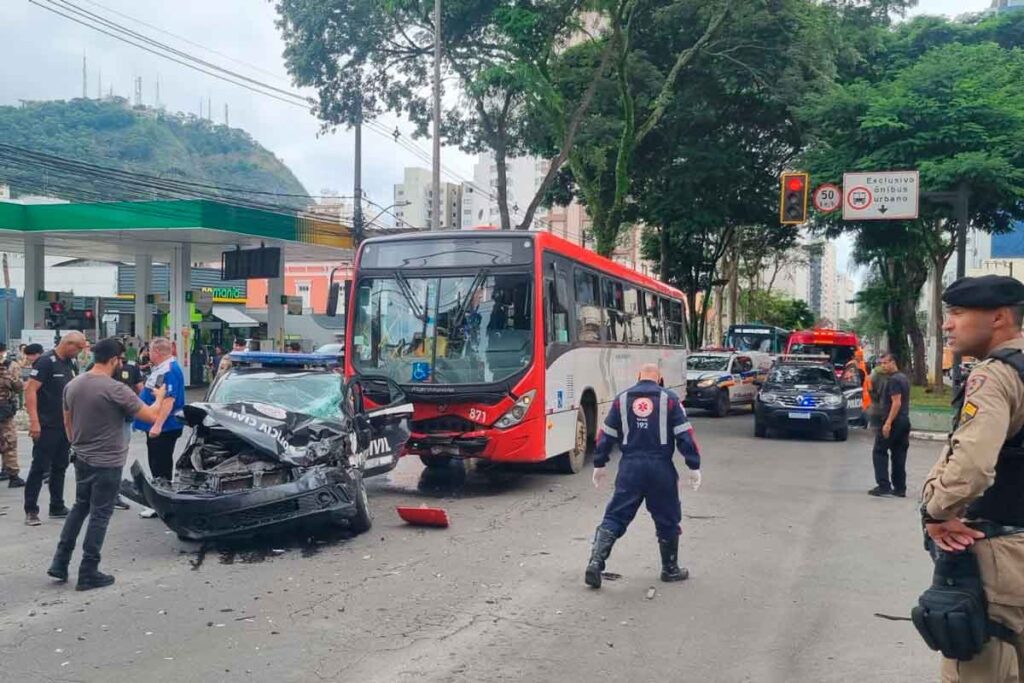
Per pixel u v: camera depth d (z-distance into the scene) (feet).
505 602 22.12
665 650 18.79
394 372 38.09
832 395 61.41
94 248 109.09
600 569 23.12
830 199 65.46
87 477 23.48
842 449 56.65
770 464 48.91
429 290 38.55
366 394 37.83
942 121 66.49
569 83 91.20
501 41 76.23
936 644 10.87
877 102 68.08
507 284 38.19
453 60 80.69
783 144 102.01
